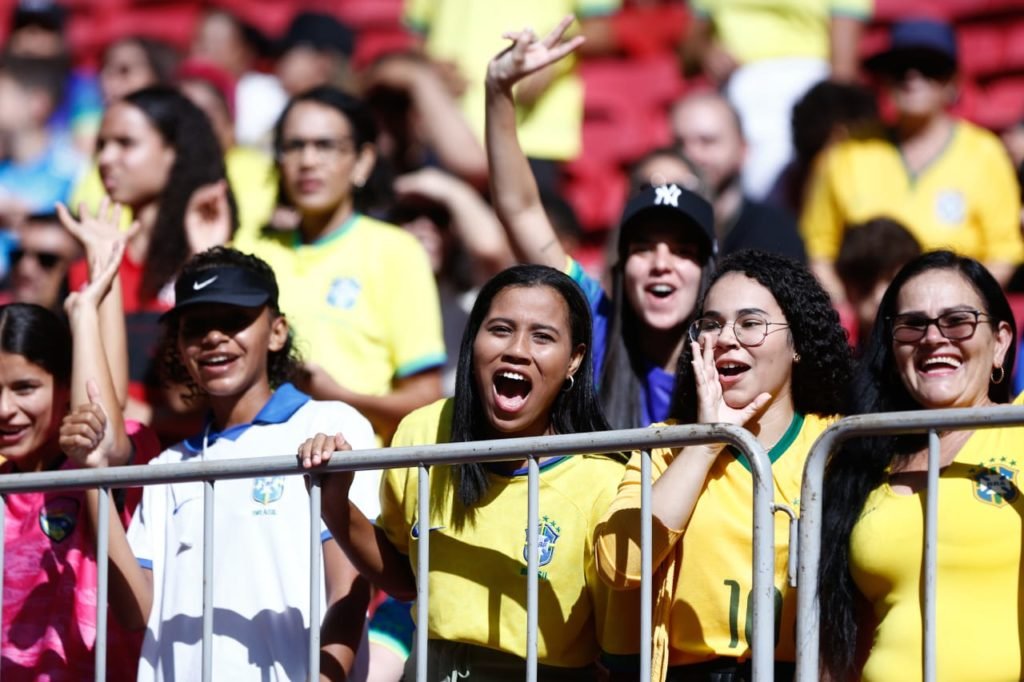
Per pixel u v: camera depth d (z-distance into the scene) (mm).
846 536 12398
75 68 33094
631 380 15391
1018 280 21438
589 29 28984
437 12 26922
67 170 28297
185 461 14375
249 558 13758
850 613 12312
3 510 13586
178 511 14133
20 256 22344
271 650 13602
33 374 15125
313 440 12641
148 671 13875
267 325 14750
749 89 25875
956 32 28906
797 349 12852
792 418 12859
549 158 25688
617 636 12453
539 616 12719
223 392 14492
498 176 16109
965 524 11930
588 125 29125
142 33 34062
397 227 18500
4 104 28750
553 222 21219
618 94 29266
